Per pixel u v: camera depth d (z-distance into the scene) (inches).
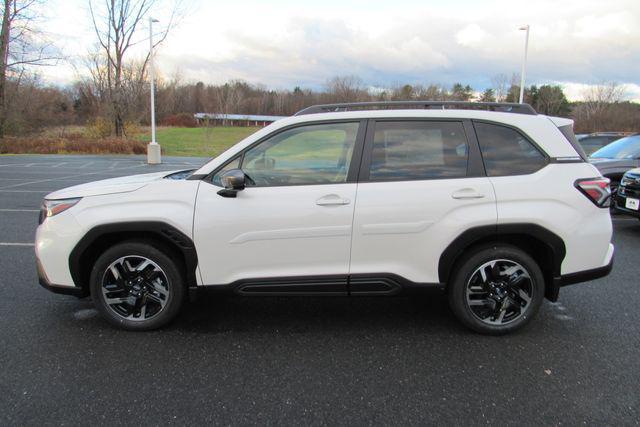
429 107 148.3
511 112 146.9
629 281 196.5
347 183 138.2
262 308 167.3
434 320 157.3
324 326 152.3
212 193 138.1
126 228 137.6
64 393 111.0
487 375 121.1
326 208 135.9
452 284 143.2
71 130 1544.0
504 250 140.3
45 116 1466.5
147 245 140.7
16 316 155.9
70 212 139.6
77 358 128.3
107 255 140.9
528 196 137.6
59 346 135.3
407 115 142.3
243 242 137.6
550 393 112.7
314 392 112.9
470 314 143.3
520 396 111.3
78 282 142.4
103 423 100.0
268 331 147.9
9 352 131.1
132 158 1032.2
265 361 128.2
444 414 104.3
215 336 143.9
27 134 1359.5
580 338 142.9
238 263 138.9
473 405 107.7
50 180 567.8
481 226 136.3
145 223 136.9
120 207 138.5
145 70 1473.9
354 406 107.2
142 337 142.3
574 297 177.9
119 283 143.8
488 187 137.6
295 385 116.0
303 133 141.6
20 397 109.0
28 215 333.4
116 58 1360.7
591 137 552.4
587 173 142.3
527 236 143.7
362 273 139.1
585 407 106.9
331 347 137.1
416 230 137.1
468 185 137.6
